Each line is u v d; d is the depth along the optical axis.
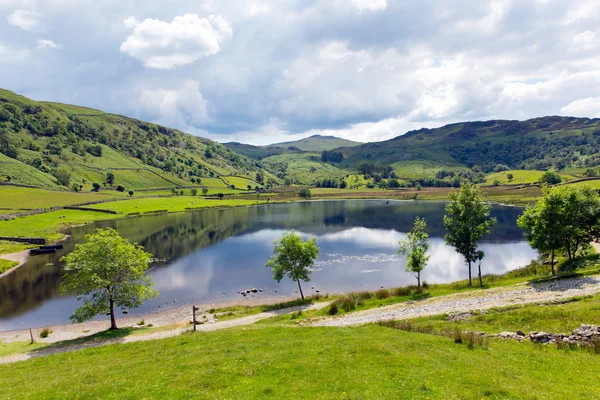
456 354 20.95
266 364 20.95
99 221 160.12
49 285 70.06
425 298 43.12
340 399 15.72
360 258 87.69
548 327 25.14
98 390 19.19
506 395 15.31
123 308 55.91
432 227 130.25
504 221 135.50
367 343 24.05
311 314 43.03
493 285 46.03
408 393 15.88
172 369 21.95
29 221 137.50
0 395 20.22
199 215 182.88
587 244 54.03
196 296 63.53
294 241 56.72
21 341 42.72
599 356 19.39
